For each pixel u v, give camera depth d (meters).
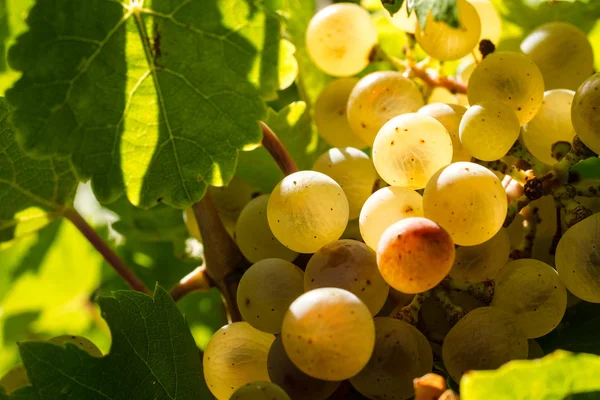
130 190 0.29
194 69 0.29
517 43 0.35
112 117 0.29
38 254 0.39
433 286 0.25
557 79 0.31
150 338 0.27
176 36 0.29
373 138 0.29
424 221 0.25
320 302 0.24
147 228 0.35
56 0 0.28
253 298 0.27
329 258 0.26
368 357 0.24
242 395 0.25
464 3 0.29
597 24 0.35
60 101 0.29
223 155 0.29
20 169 0.31
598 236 0.26
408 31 0.31
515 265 0.27
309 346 0.24
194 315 0.36
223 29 0.29
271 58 0.29
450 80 0.31
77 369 0.26
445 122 0.28
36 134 0.29
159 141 0.29
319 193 0.27
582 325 0.28
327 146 0.33
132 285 0.32
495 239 0.27
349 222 0.29
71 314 0.40
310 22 0.33
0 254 0.39
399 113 0.29
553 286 0.27
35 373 0.26
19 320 0.40
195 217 0.30
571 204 0.27
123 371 0.26
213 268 0.30
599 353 0.27
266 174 0.32
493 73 0.28
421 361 0.26
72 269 0.39
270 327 0.27
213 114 0.29
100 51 0.29
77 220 0.33
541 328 0.27
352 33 0.32
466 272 0.27
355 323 0.24
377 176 0.29
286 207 0.27
